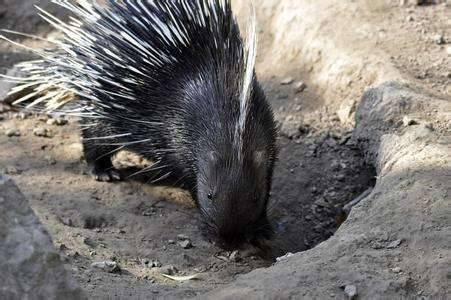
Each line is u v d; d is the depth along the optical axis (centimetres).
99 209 666
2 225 349
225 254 608
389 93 689
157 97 659
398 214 515
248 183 556
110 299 462
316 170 741
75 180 721
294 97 834
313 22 870
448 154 583
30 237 353
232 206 550
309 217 692
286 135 787
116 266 527
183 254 594
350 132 771
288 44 886
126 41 671
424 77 751
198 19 654
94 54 685
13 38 988
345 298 436
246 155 567
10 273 346
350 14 869
